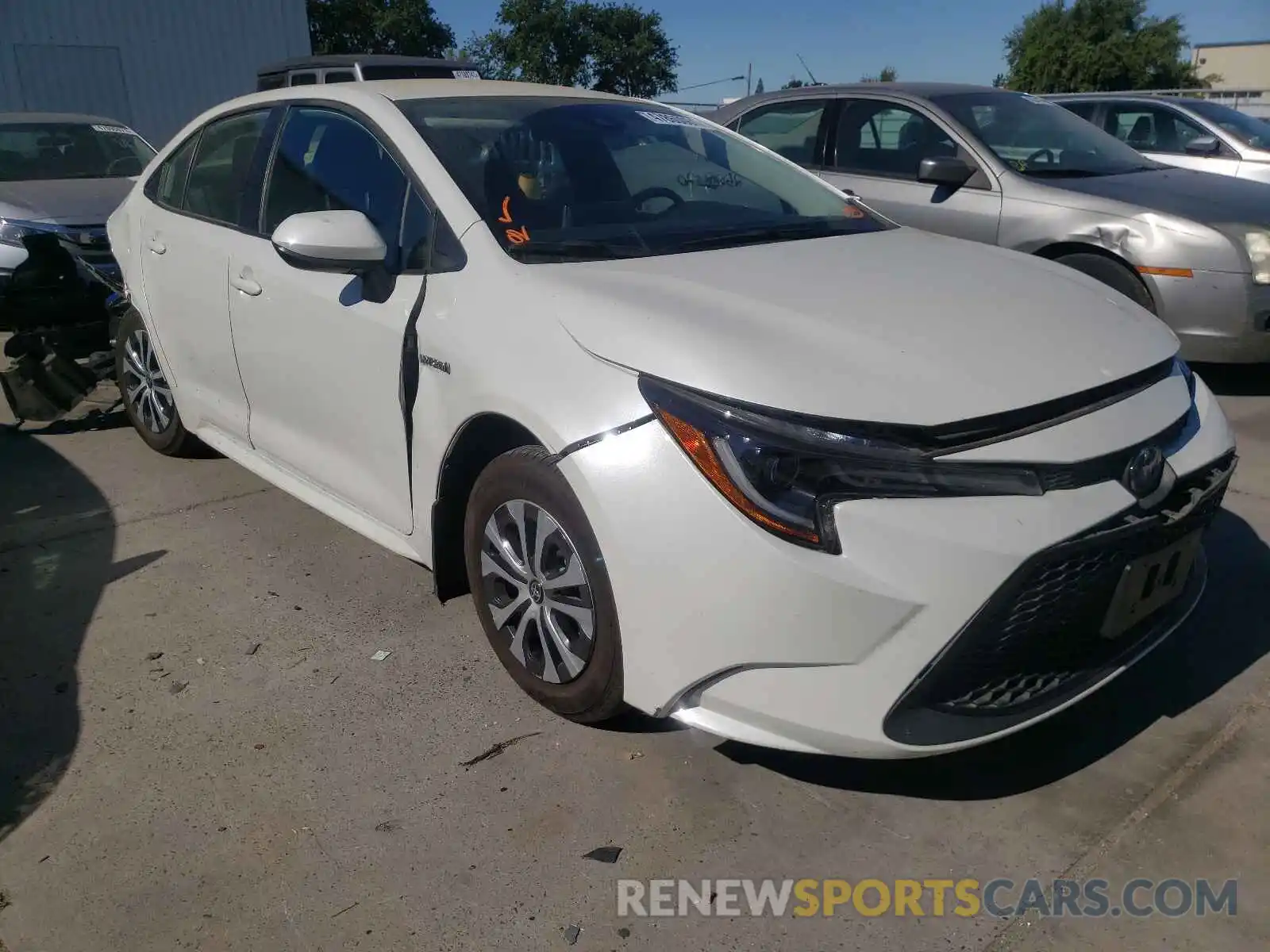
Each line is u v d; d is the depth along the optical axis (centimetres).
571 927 211
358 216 290
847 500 208
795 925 211
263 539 393
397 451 301
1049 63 4234
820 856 230
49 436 521
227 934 209
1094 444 224
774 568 207
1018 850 231
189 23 1948
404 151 308
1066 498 217
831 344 229
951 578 205
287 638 321
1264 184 578
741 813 243
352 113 333
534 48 4825
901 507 208
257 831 238
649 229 302
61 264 521
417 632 324
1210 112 843
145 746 269
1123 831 236
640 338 232
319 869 226
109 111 1897
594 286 254
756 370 218
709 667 220
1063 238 550
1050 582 215
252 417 382
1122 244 531
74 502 431
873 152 635
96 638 322
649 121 362
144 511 421
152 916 214
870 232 334
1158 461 234
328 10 4300
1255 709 279
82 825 240
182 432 460
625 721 276
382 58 1288
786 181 368
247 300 358
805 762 262
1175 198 541
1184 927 210
